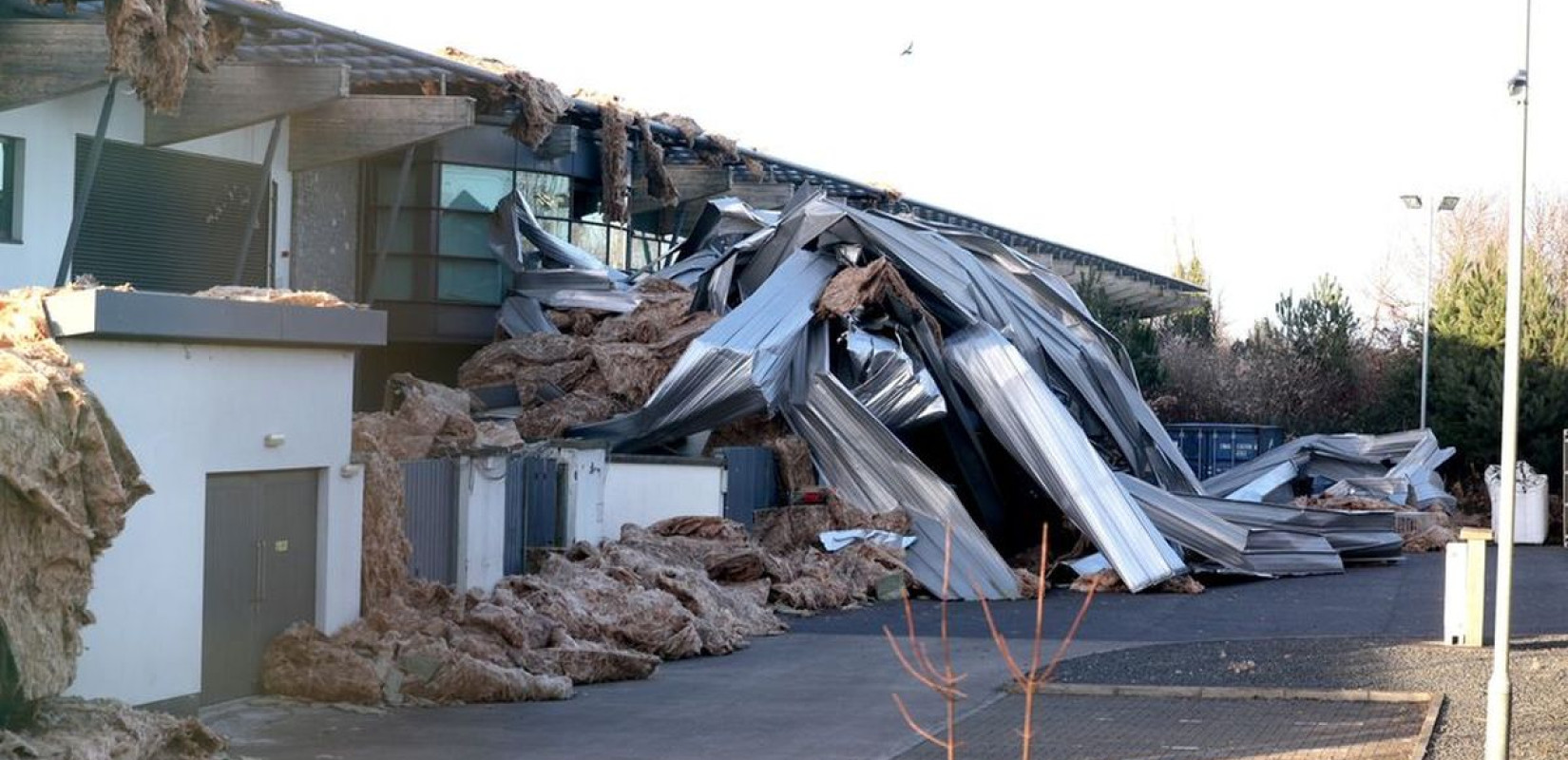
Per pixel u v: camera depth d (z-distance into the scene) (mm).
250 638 14680
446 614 16797
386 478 16688
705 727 14328
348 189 31266
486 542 19500
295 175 28625
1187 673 17531
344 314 15398
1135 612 24609
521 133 30047
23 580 10195
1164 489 32219
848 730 14242
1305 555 30969
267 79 23844
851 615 24281
